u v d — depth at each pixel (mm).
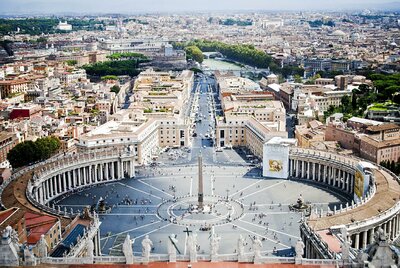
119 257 129000
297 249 127000
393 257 116250
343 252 127125
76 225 178375
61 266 126250
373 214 195375
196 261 129000
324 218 189250
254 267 125562
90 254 128750
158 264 127750
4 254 123625
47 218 178375
